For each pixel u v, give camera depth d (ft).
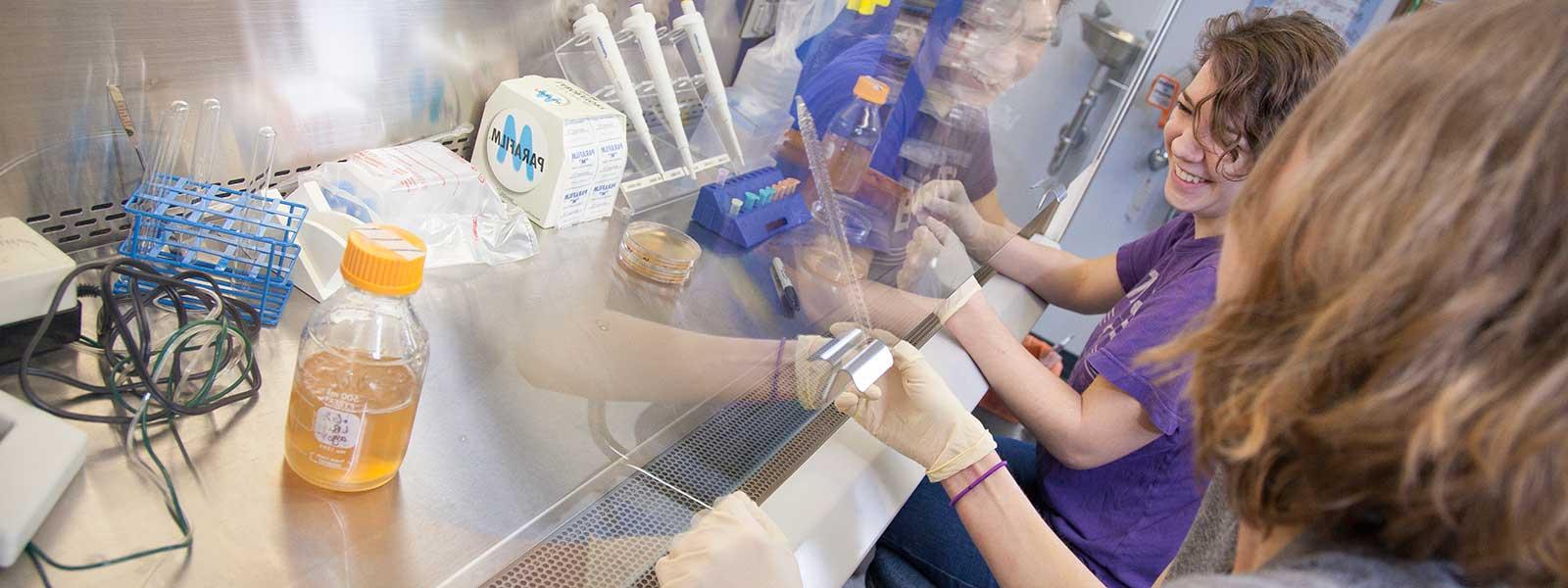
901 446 4.26
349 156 4.41
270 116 4.04
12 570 2.35
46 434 2.54
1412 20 1.99
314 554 2.68
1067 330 12.75
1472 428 1.73
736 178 5.35
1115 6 7.18
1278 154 2.23
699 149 5.50
